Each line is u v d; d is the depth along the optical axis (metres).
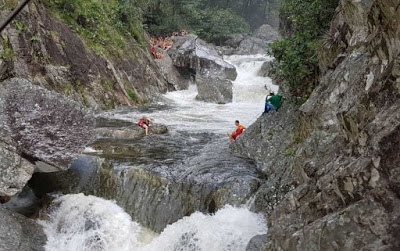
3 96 6.39
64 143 6.52
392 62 3.96
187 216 6.61
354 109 4.50
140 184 7.35
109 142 9.93
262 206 6.23
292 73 8.43
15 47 12.27
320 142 5.55
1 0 12.45
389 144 3.29
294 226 4.12
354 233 3.18
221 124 13.09
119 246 6.58
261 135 8.53
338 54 6.85
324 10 8.19
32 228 6.20
